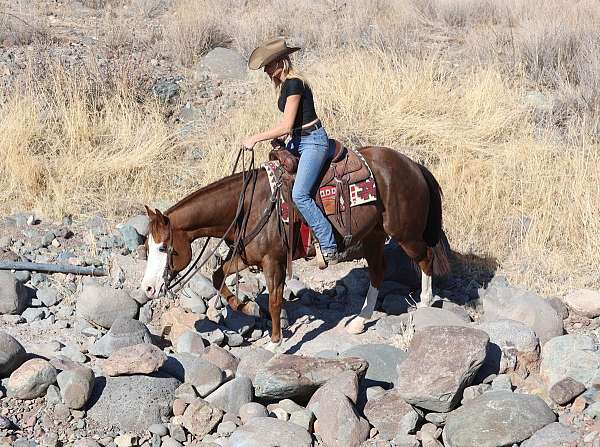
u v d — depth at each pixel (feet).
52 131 33.71
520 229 29.68
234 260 23.09
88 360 22.12
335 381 20.17
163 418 19.97
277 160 22.81
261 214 22.67
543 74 41.50
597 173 31.35
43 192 30.40
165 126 35.42
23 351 20.83
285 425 19.10
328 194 22.65
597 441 17.83
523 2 53.83
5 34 43.39
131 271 26.13
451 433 19.21
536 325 23.57
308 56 43.96
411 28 50.49
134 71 38.40
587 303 25.00
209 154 33.40
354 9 52.65
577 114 36.68
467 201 30.50
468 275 27.81
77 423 19.48
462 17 53.31
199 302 24.99
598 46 43.11
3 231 28.25
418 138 34.76
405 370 20.42
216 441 19.38
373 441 19.48
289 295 26.55
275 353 23.13
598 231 28.71
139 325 22.71
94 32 46.88
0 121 32.99
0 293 23.86
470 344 20.49
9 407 19.69
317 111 36.29
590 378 21.01
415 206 24.06
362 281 27.25
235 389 20.36
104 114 35.45
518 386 21.45
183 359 21.47
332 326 25.09
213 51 43.01
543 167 32.30
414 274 27.17
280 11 52.47
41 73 37.29
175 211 22.31
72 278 26.03
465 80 39.58
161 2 54.65
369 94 36.88
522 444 18.72
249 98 38.37
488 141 34.96
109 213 29.84
